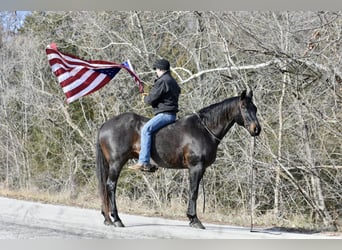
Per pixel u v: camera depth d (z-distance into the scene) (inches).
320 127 586.6
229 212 664.4
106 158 465.7
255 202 684.1
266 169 624.4
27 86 919.0
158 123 449.4
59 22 888.3
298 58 513.7
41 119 908.6
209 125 455.8
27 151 927.7
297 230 495.5
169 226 470.3
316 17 577.0
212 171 706.2
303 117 593.0
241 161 650.2
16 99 941.2
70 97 490.0
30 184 895.7
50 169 907.4
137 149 457.7
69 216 519.8
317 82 554.9
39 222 499.5
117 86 796.6
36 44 919.0
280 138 605.6
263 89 642.8
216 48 688.4
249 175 654.5
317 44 523.5
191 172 450.3
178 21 761.6
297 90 529.0
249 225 543.5
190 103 693.9
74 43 812.6
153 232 433.4
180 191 750.5
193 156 446.9
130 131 458.3
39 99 913.5
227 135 673.6
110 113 812.0
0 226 484.4
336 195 616.4
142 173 765.9
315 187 604.1
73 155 869.2
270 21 600.7
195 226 456.1
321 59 536.4
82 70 495.5
